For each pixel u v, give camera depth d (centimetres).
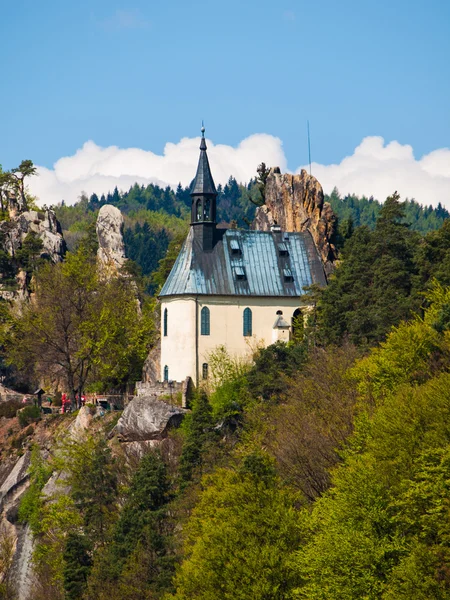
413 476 12612
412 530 12288
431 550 11412
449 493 11769
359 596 11781
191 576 13888
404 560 11519
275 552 13375
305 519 13712
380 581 11706
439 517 11775
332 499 13350
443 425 12794
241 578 13325
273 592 13088
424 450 12338
